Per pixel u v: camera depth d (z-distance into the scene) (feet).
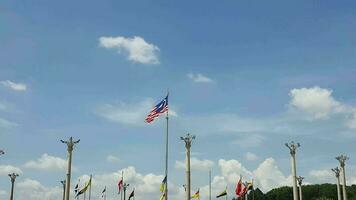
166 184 203.62
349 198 455.22
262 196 563.07
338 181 254.27
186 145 208.74
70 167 207.72
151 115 205.05
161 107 204.74
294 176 213.66
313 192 561.02
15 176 304.30
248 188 291.79
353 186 490.49
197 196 299.38
